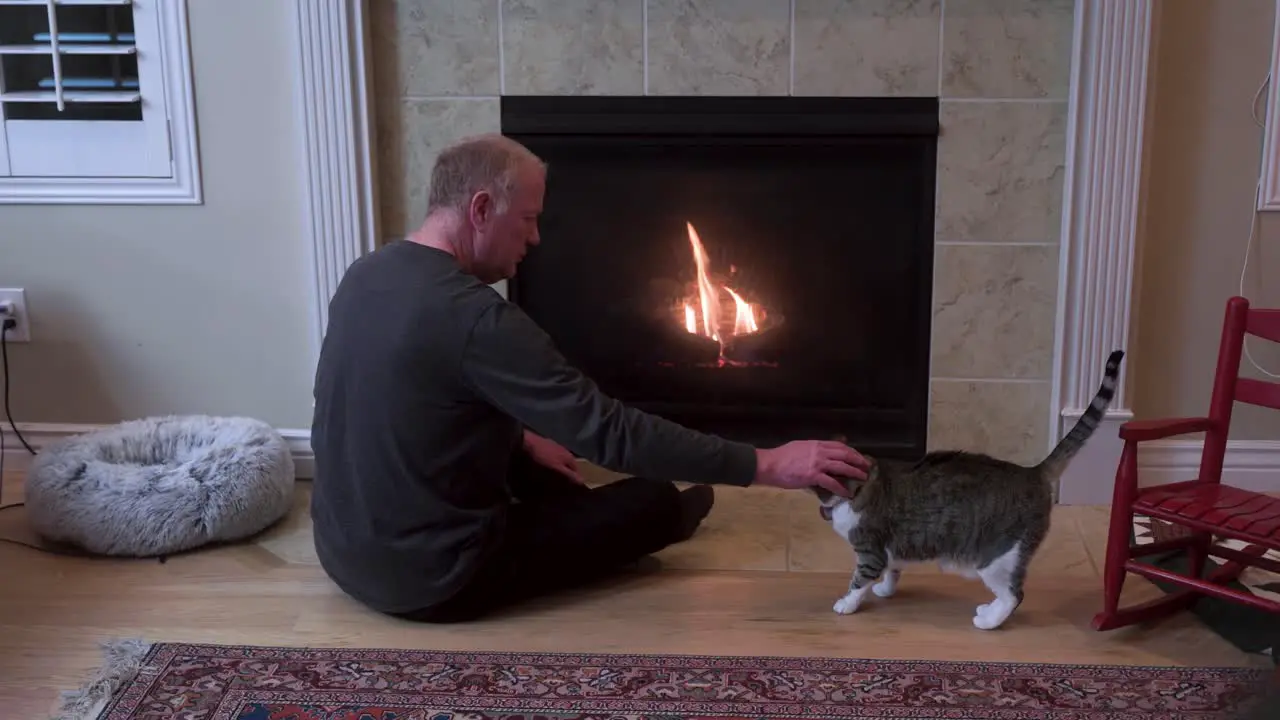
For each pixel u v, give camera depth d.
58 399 2.87
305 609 2.17
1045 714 1.80
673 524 2.30
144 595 2.23
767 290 2.78
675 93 2.65
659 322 2.84
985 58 2.56
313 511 2.11
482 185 1.97
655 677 1.92
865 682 1.90
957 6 2.54
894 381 2.79
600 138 2.68
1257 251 2.58
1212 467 2.13
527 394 1.90
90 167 2.72
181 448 2.62
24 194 2.73
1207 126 2.53
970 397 2.75
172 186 2.72
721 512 2.64
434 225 2.01
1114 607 2.05
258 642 2.04
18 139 2.71
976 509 2.01
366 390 1.94
